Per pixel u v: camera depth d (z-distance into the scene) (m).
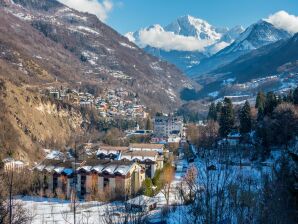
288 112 114.88
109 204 83.19
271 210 35.50
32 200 100.44
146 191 100.25
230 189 35.69
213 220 32.44
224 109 146.75
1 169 102.88
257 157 104.12
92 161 113.75
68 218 79.75
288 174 38.53
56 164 116.00
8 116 187.62
